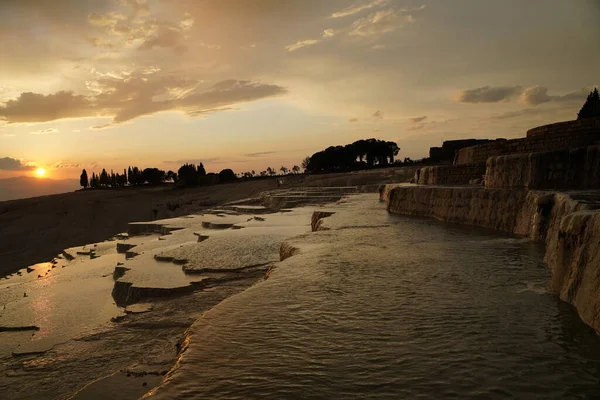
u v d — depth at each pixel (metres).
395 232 13.09
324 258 9.45
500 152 20.27
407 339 4.86
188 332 5.35
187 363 4.41
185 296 12.52
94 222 78.75
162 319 10.91
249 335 5.13
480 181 19.67
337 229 14.22
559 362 4.20
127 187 125.75
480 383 3.83
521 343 4.66
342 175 70.62
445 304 6.03
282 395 3.71
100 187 135.00
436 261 8.76
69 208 85.44
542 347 4.54
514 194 12.74
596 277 5.13
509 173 13.64
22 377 8.78
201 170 126.25
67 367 9.00
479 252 9.51
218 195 80.44
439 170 24.22
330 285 7.20
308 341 4.90
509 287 6.79
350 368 4.20
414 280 7.35
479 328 5.11
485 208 13.88
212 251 16.95
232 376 4.11
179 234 27.94
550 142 17.12
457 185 20.28
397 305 6.06
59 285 18.17
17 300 16.27
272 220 25.50
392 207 19.91
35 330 12.08
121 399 6.02
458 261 8.70
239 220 30.03
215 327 5.42
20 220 80.00
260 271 14.02
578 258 5.79
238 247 17.36
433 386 3.79
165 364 7.21
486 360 4.28
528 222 11.49
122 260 23.31
